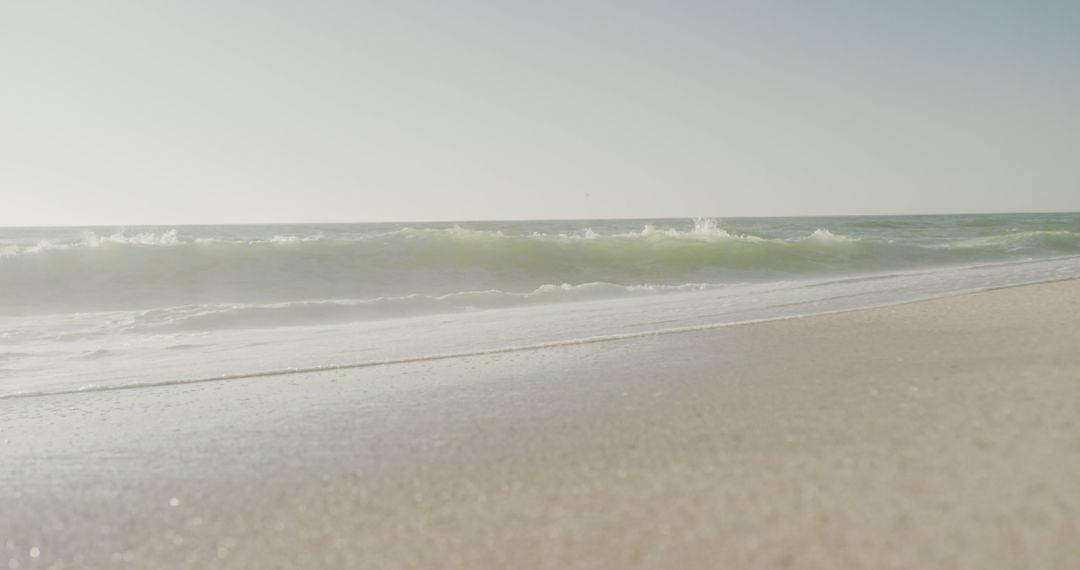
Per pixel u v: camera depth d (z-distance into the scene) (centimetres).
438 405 303
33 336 731
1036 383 254
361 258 1311
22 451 272
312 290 1150
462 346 499
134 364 528
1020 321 417
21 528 189
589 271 1369
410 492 195
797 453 198
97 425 317
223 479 219
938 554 132
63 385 445
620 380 328
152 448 263
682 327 516
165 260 1207
